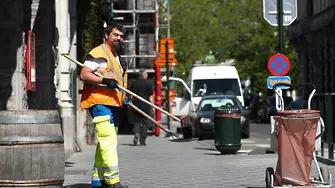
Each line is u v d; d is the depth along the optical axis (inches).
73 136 1582.2
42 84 1385.3
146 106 1925.4
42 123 808.3
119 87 852.0
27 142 800.9
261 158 1424.7
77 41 1937.7
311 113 846.5
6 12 1083.3
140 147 1851.6
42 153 807.7
